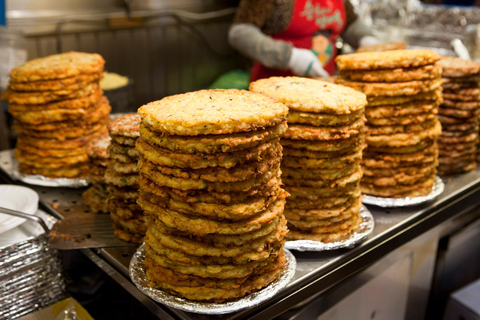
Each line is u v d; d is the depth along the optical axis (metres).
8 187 0.79
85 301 0.71
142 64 1.77
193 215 0.52
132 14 1.65
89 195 0.80
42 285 0.65
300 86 0.68
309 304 0.66
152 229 0.55
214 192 0.50
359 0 1.73
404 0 1.69
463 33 1.57
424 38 1.63
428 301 0.99
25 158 0.88
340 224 0.67
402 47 0.97
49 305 0.67
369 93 0.73
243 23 1.22
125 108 1.34
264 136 0.50
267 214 0.53
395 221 0.75
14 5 1.40
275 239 0.55
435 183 0.85
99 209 0.76
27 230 0.69
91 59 0.87
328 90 0.66
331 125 0.62
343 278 0.67
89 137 0.87
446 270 0.98
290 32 1.24
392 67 0.72
